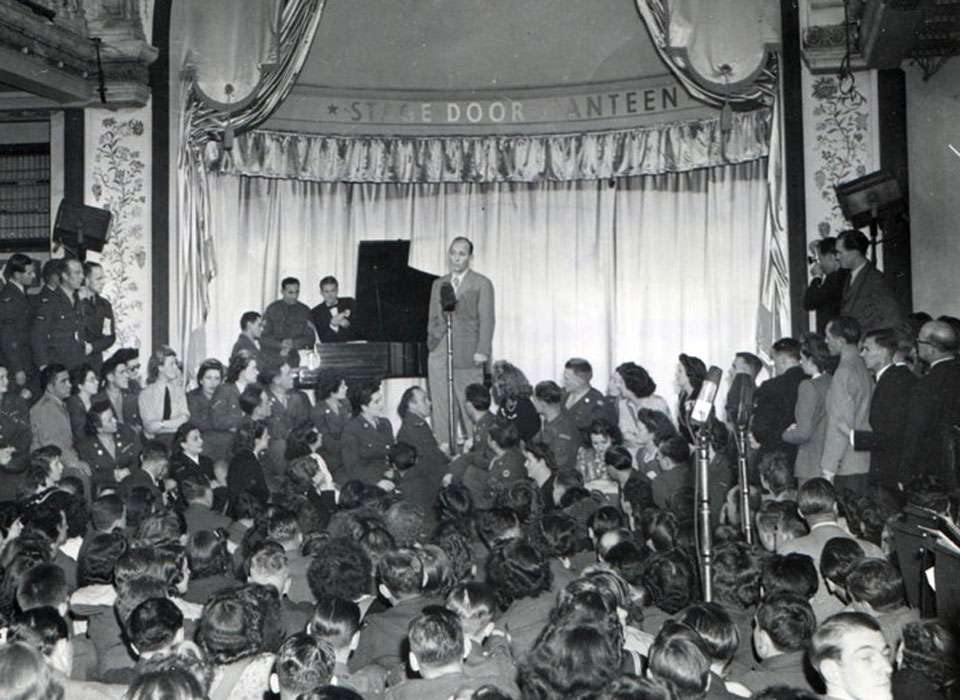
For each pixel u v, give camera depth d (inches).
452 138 552.4
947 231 440.8
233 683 142.7
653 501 300.7
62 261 432.1
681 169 528.1
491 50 550.0
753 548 208.1
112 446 399.2
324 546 191.6
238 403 442.9
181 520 235.8
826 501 215.6
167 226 483.5
